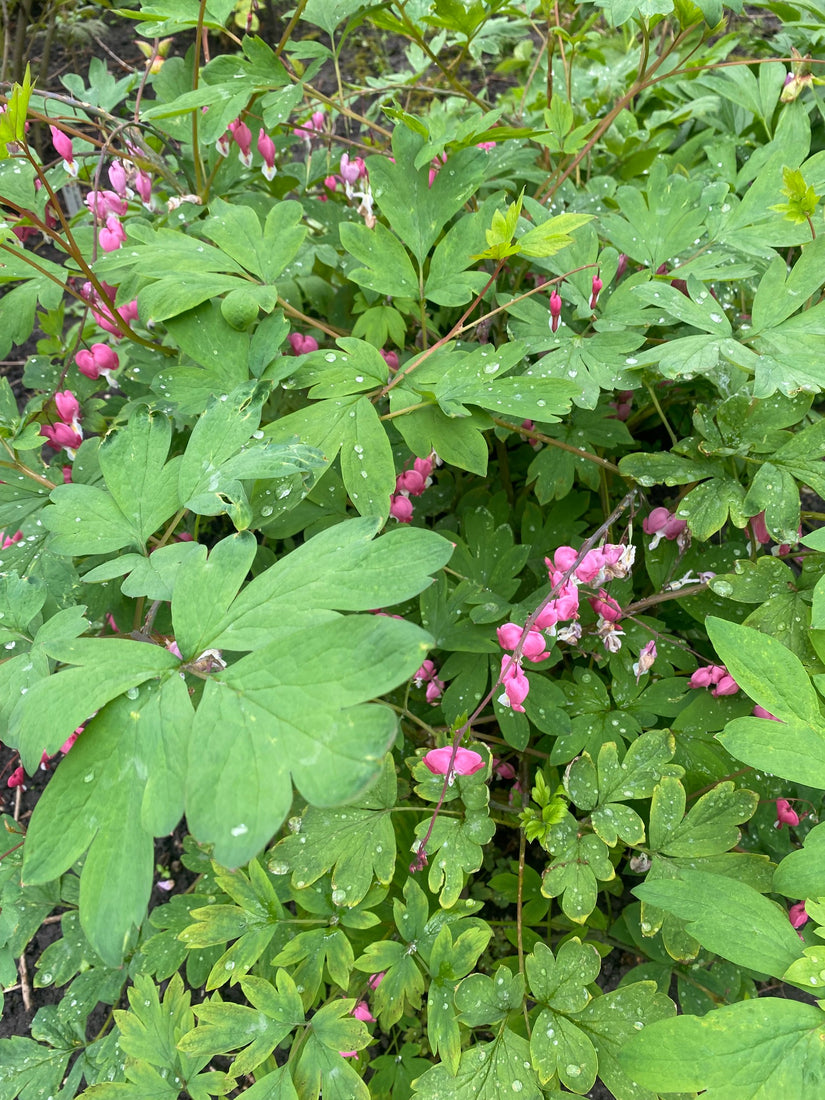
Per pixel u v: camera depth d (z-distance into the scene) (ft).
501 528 1.57
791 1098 0.80
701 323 1.26
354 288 1.94
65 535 1.08
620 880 1.51
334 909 1.24
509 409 1.20
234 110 1.58
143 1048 1.18
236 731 0.78
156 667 0.87
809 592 1.29
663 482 1.34
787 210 1.27
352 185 1.80
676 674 1.53
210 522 2.19
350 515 1.53
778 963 0.89
